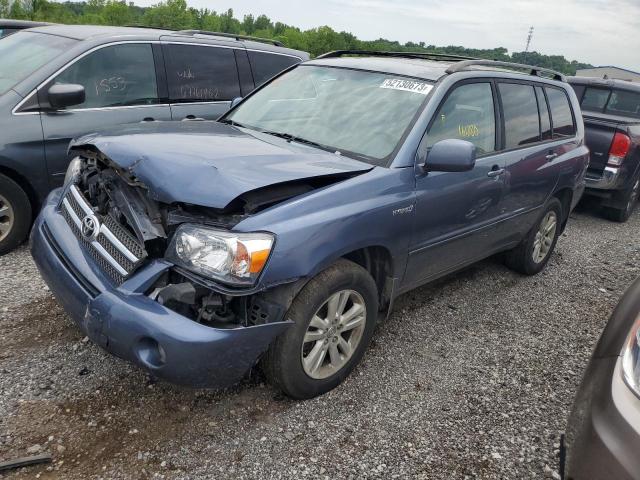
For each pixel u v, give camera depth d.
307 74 4.28
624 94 8.46
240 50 6.23
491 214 4.16
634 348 2.09
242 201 2.64
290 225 2.63
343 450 2.75
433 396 3.27
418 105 3.57
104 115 5.09
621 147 7.12
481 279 5.12
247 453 2.66
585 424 2.06
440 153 3.25
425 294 4.68
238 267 2.48
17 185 4.58
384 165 3.27
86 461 2.51
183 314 2.53
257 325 2.61
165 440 2.68
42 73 4.77
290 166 2.93
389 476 2.62
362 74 4.00
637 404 1.95
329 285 2.86
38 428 2.66
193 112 5.74
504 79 4.37
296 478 2.54
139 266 2.58
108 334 2.51
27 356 3.21
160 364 2.45
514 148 4.37
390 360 3.60
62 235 2.99
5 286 4.05
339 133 3.56
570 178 5.16
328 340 3.03
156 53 5.52
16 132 4.53
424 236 3.49
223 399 3.01
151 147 2.88
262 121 3.94
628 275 5.73
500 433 3.01
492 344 3.97
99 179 2.97
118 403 2.90
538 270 5.40
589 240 6.87
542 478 2.72
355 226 2.92
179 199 2.51
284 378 2.87
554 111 5.06
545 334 4.21
